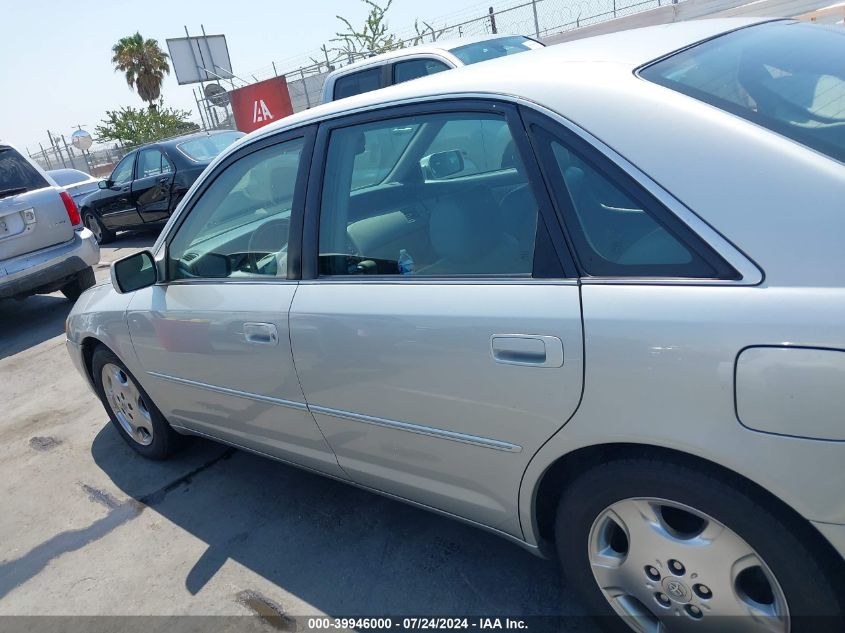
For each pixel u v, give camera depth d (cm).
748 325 139
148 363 310
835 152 148
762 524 145
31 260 641
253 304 244
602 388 158
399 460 220
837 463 132
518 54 225
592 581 185
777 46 204
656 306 151
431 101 204
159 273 293
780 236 141
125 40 3288
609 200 163
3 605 271
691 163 153
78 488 353
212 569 268
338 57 1516
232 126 1991
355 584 245
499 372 176
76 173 1446
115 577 275
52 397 494
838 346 129
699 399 145
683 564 163
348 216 229
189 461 358
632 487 164
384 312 202
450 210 207
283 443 265
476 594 230
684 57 189
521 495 190
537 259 174
